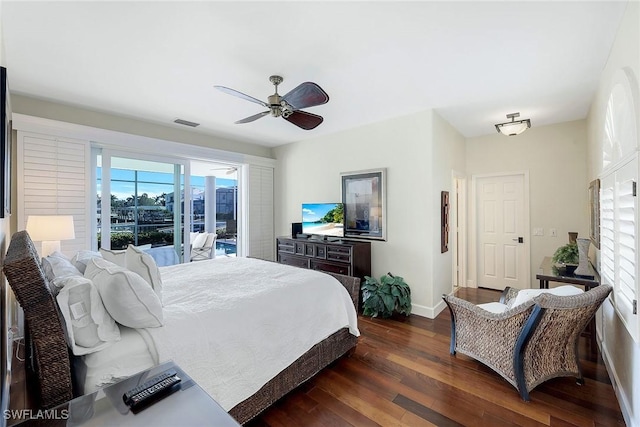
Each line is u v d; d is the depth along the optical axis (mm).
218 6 1705
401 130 3746
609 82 2279
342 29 1937
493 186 4590
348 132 4297
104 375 1274
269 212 5332
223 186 7496
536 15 1806
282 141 5020
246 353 1713
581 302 1916
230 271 2676
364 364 2443
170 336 1473
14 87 2748
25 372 1907
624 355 1869
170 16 1790
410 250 3688
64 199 3102
